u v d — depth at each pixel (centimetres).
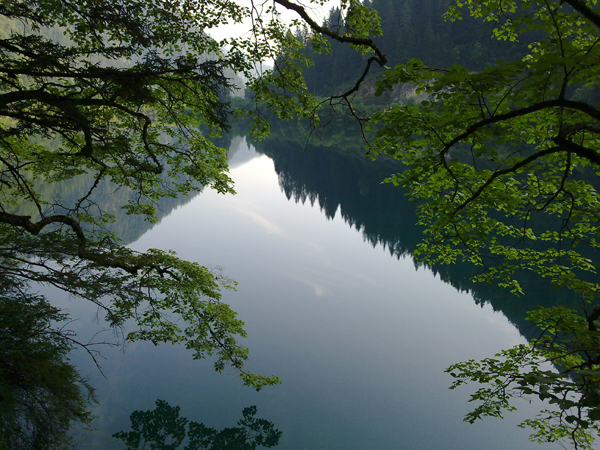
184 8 913
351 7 944
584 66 389
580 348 409
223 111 902
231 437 882
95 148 1042
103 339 1249
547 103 395
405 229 3356
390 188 4956
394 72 471
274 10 930
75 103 731
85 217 1111
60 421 694
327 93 10094
